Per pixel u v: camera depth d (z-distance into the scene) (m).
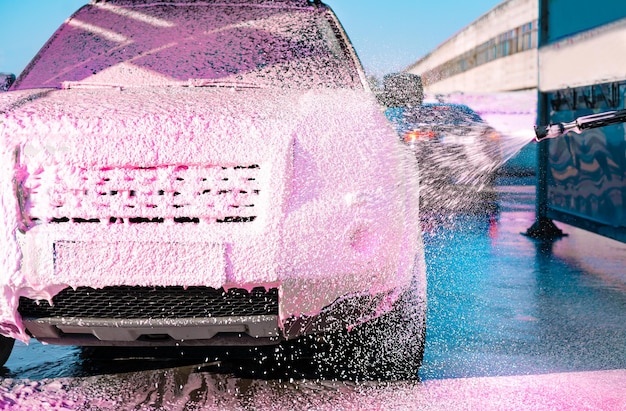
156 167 2.64
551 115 7.64
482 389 3.06
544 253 6.74
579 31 6.58
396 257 2.79
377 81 3.84
